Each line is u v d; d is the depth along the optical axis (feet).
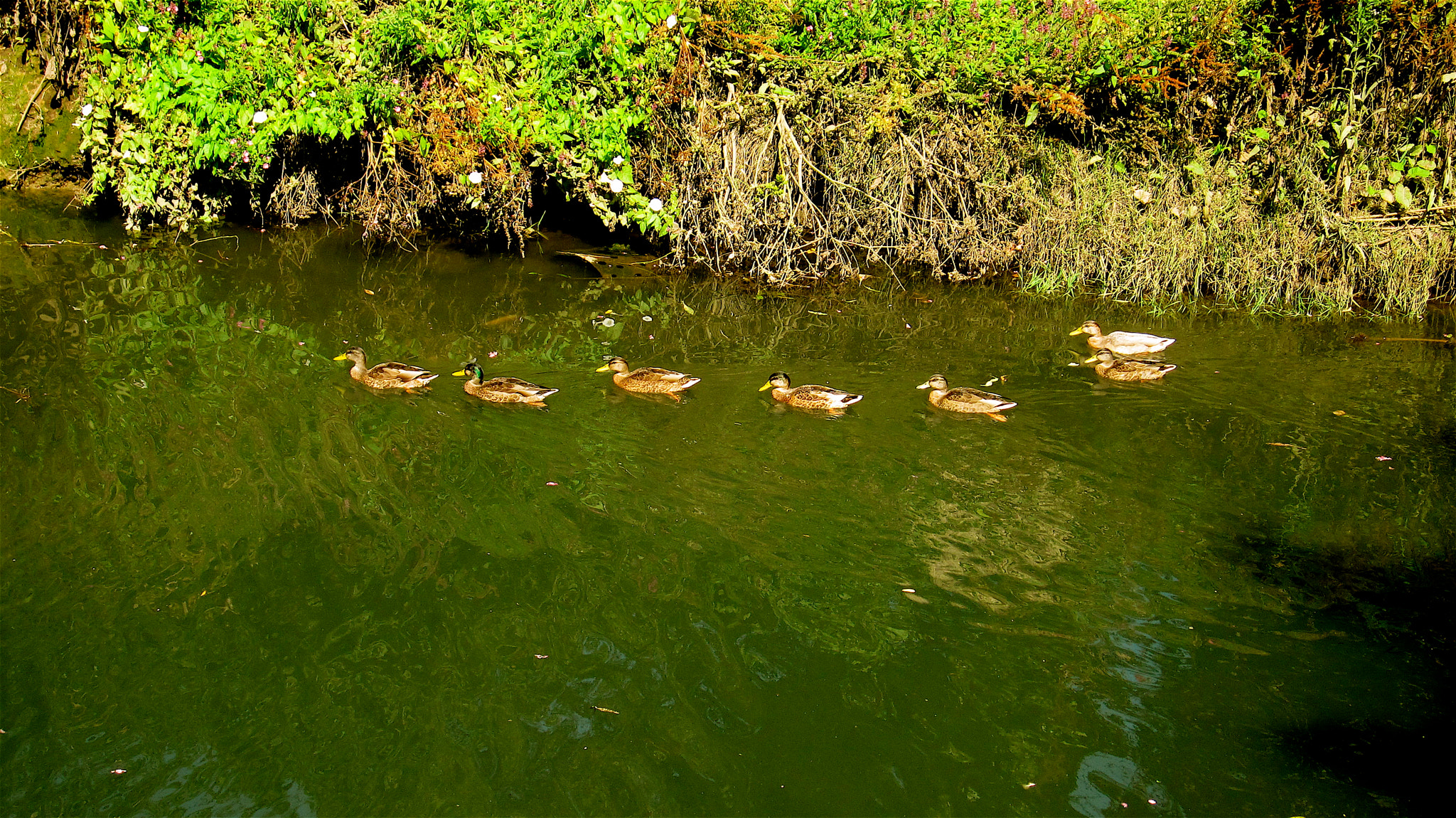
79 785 16.47
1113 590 21.49
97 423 27.91
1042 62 43.83
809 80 43.29
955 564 22.34
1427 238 40.78
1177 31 43.57
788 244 45.03
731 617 20.74
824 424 28.96
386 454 26.89
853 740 17.85
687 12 42.09
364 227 47.62
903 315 39.99
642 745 17.75
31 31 49.24
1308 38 43.27
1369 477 26.14
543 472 26.09
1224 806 16.37
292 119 43.04
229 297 38.93
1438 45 41.45
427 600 21.16
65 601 20.57
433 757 17.35
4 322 34.96
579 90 42.19
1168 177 44.32
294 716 18.12
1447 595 21.31
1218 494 25.30
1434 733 17.70
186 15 43.98
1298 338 37.40
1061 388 31.96
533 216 49.03
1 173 49.14
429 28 43.37
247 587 21.34
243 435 27.63
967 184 45.39
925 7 46.34
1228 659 19.49
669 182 43.52
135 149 44.06
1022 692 18.79
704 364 33.81
